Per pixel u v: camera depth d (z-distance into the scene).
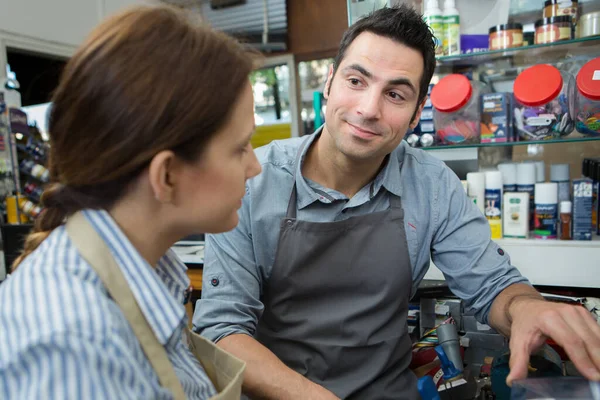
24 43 2.61
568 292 1.23
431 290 1.23
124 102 0.41
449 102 1.28
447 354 1.03
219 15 3.02
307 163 1.02
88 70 0.42
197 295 1.51
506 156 1.46
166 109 0.42
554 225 1.26
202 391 0.56
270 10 2.91
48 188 0.49
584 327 0.67
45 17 2.71
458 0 1.39
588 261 1.19
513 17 1.39
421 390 0.93
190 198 0.47
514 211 1.28
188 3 3.06
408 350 1.04
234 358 0.61
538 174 1.37
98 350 0.36
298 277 0.96
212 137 0.46
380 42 0.84
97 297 0.40
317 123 1.80
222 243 0.95
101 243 0.46
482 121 1.32
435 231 1.04
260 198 0.98
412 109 0.90
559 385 0.60
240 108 0.48
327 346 0.95
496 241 1.29
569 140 1.23
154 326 0.47
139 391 0.39
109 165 0.43
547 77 1.21
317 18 2.85
